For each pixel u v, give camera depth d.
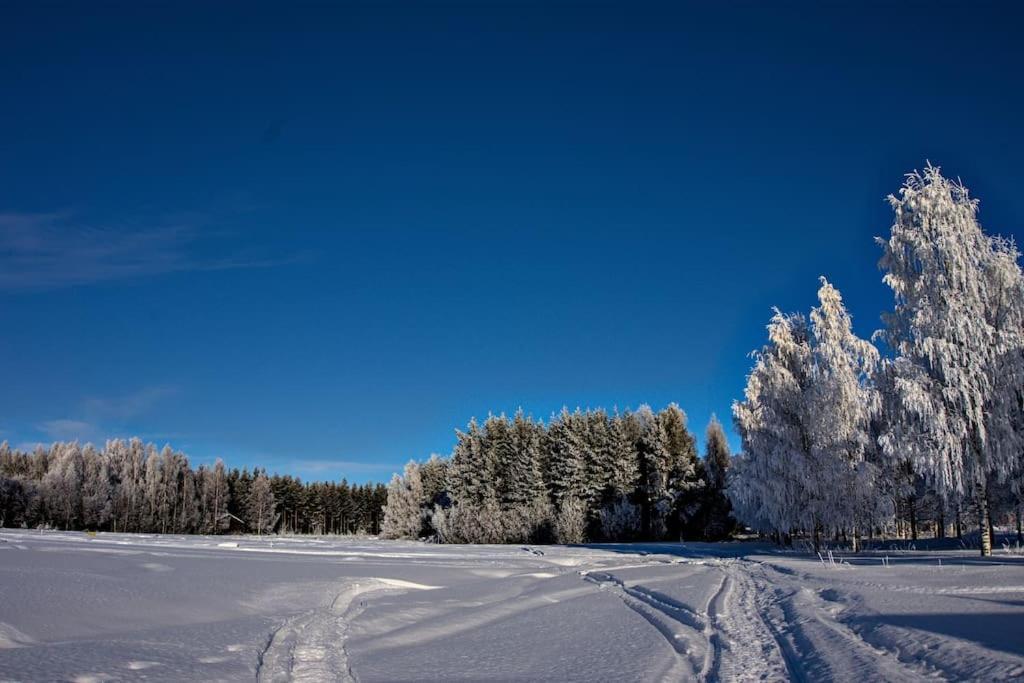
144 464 110.81
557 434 73.69
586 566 33.44
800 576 21.64
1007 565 20.52
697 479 69.69
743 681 8.75
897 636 10.13
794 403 37.16
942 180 27.66
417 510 88.00
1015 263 26.44
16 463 112.88
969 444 25.67
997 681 7.35
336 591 18.86
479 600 18.89
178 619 13.60
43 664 8.91
